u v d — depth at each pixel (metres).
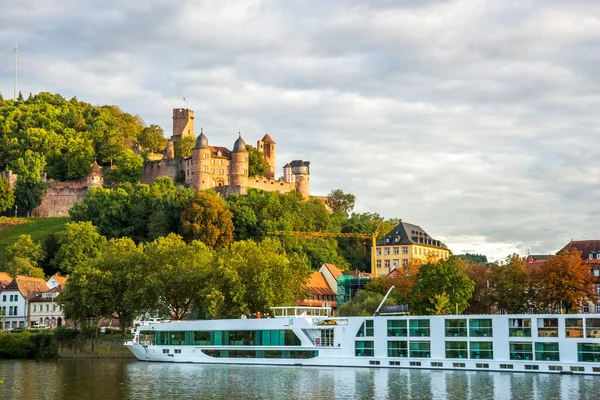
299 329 128.50
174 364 135.38
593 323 110.38
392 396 97.75
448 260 160.88
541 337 113.38
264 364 131.00
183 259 164.12
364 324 125.00
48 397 99.00
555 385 102.62
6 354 151.38
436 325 119.94
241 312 150.38
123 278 159.62
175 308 161.88
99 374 120.81
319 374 117.81
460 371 117.31
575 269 149.88
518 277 157.00
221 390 104.19
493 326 116.31
